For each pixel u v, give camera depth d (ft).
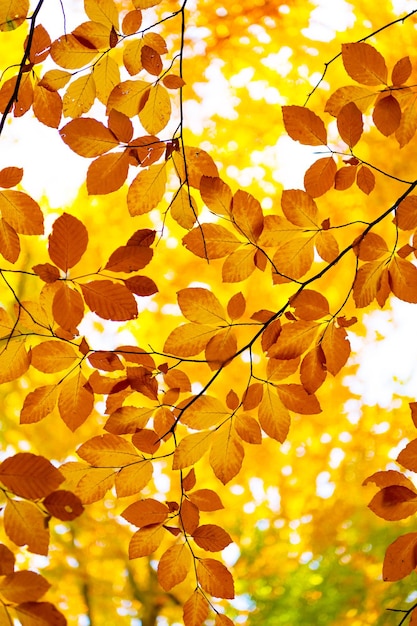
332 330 6.37
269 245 6.28
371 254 6.30
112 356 6.34
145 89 6.27
